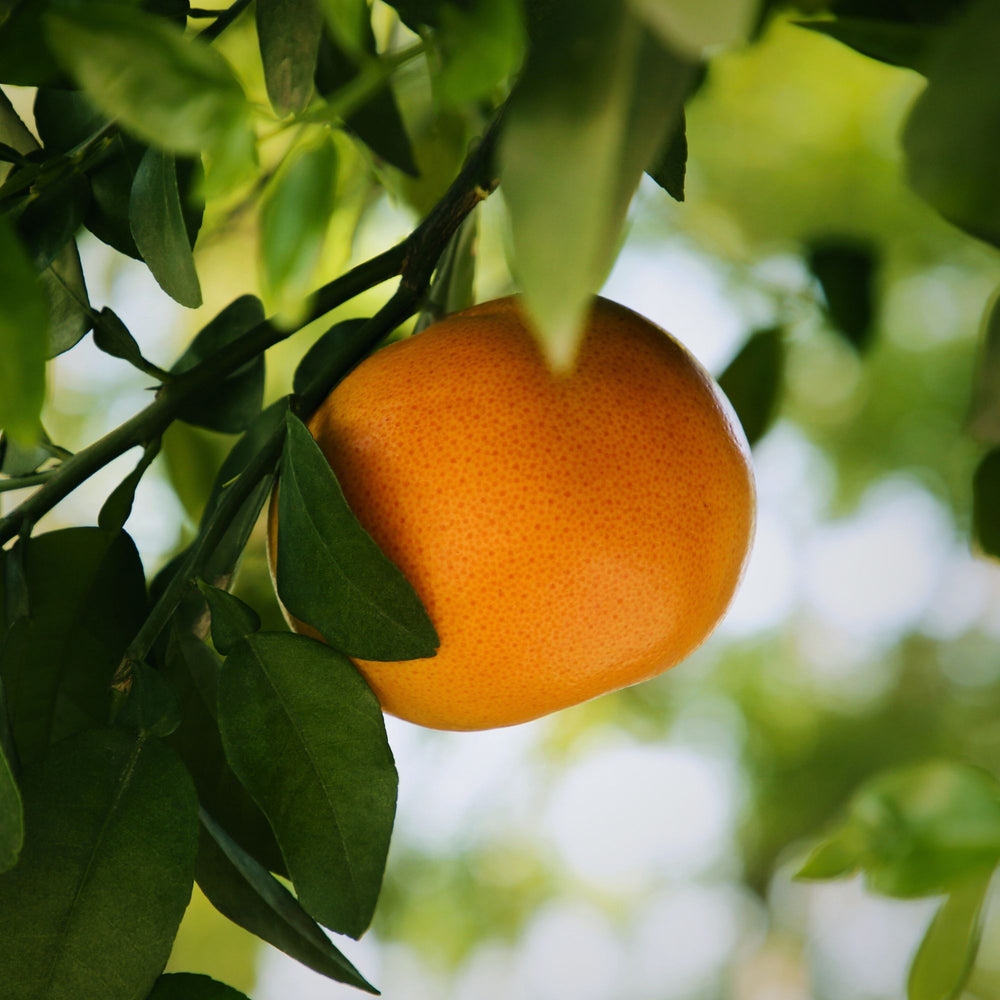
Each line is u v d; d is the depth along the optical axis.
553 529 0.81
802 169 2.03
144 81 0.71
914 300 2.47
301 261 0.73
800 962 4.02
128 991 0.77
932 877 0.79
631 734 3.83
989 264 2.35
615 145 0.69
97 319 0.84
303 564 0.79
